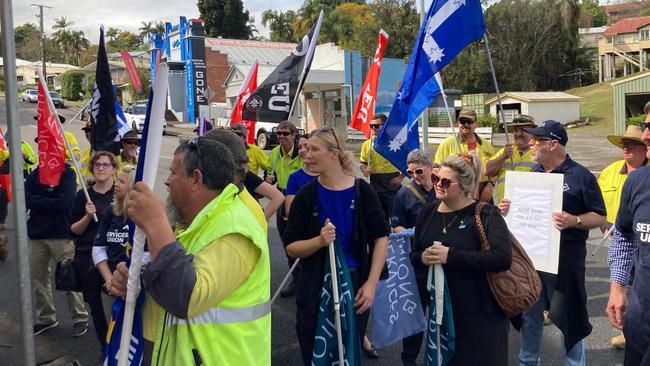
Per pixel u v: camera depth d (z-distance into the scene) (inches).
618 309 118.6
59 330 207.5
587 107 1508.4
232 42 1771.7
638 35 2068.2
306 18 2364.7
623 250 120.1
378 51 287.3
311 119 1120.8
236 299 79.5
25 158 318.0
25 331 124.8
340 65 1043.3
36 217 199.8
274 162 267.7
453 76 1841.8
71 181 204.7
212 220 79.2
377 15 1777.8
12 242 330.0
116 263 149.6
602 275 260.2
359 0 2559.1
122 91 1836.9
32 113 1533.0
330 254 126.0
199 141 82.7
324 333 128.7
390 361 184.4
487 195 221.3
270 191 178.1
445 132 1020.5
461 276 121.6
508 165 231.0
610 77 2066.9
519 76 1889.8
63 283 169.9
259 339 81.6
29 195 199.2
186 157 80.7
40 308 205.5
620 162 205.2
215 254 76.5
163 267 72.1
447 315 121.3
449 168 124.1
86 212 173.8
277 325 211.5
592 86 1852.9
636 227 110.9
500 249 117.8
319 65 1096.2
